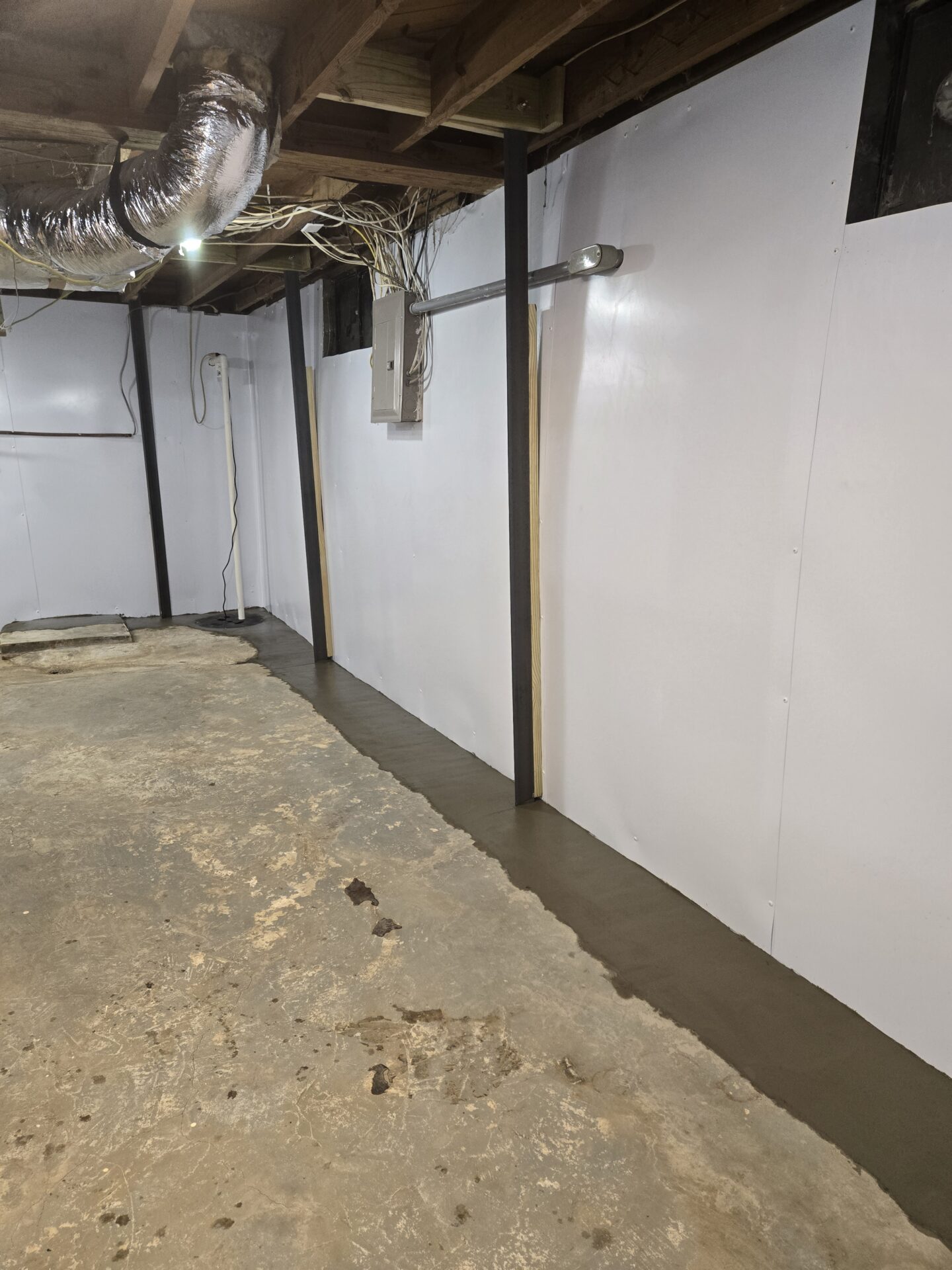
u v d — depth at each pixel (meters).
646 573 2.42
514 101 2.42
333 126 2.58
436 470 3.60
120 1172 1.52
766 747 2.06
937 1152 1.55
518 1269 1.34
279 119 2.21
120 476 6.07
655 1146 1.57
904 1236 1.39
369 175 2.80
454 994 2.01
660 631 2.39
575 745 2.87
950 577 1.58
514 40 1.88
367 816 2.97
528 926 2.29
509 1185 1.49
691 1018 1.92
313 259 4.45
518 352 2.70
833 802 1.89
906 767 1.71
